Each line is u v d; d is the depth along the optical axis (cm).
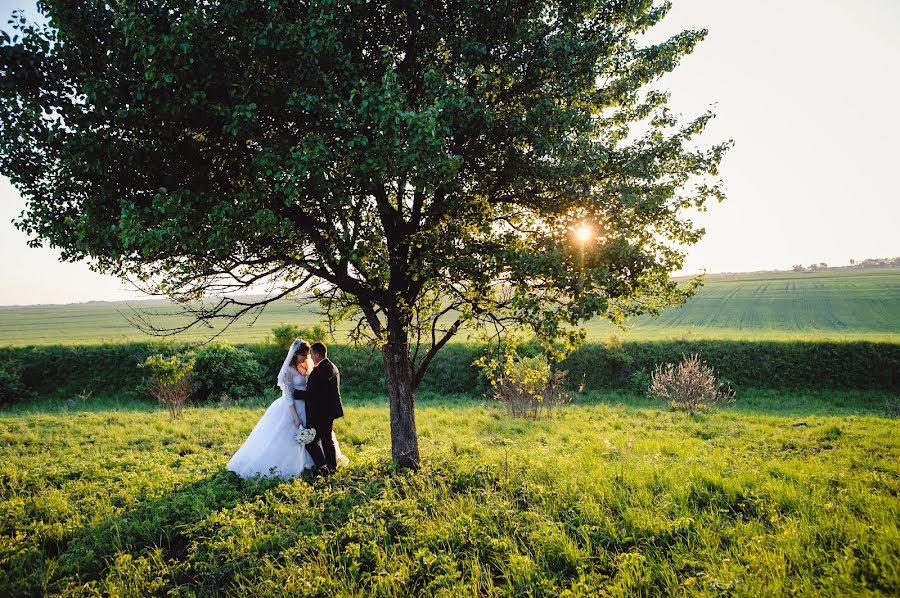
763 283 9256
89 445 1204
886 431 1372
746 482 755
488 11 647
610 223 649
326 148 532
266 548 546
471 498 655
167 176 584
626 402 2384
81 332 5288
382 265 639
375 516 594
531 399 1755
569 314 620
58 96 551
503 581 491
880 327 4097
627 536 560
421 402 2367
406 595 454
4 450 1116
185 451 1162
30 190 599
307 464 826
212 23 505
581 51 669
